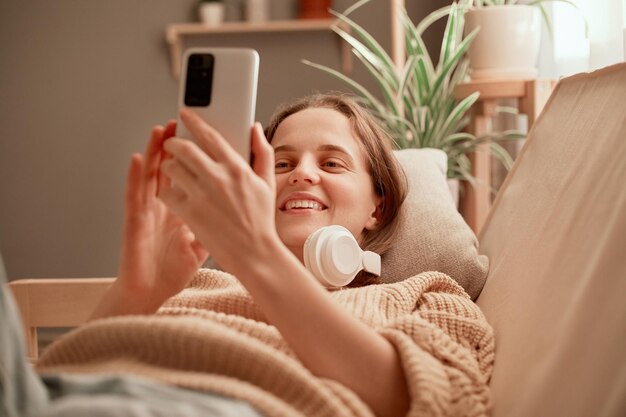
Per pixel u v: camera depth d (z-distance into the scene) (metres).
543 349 0.91
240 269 0.77
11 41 3.82
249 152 0.85
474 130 2.25
